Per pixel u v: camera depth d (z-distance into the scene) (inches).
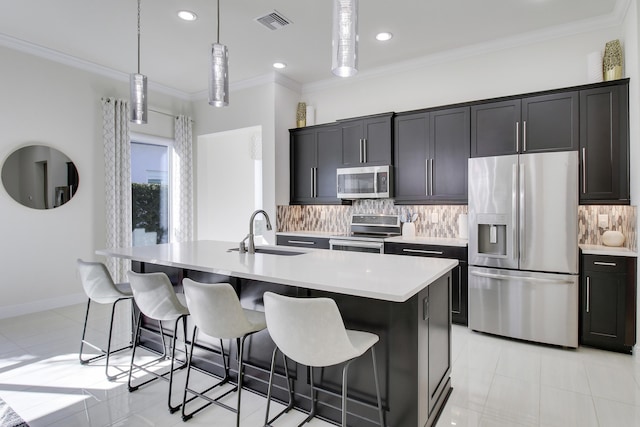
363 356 77.9
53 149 165.2
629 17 120.6
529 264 125.1
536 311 124.0
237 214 250.1
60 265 167.9
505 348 122.3
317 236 180.4
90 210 177.8
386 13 130.2
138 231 205.5
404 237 166.9
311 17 133.3
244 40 151.8
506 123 140.3
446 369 91.6
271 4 124.7
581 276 120.7
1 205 151.3
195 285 74.0
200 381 100.3
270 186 194.9
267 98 194.4
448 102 164.9
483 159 133.3
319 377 83.6
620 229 131.8
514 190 126.4
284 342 64.3
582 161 126.2
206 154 230.5
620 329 115.1
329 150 188.5
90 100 177.6
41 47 157.4
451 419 82.2
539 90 145.3
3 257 152.0
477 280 134.9
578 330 121.2
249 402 90.0
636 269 112.6
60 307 167.2
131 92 114.4
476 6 125.6
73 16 132.3
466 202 149.3
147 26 139.8
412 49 159.6
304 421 81.3
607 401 89.2
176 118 215.2
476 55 158.1
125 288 112.1
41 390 95.1
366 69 182.7
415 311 71.9
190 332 110.3
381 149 170.1
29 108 157.8
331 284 68.7
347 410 79.9
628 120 120.0
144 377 102.2
